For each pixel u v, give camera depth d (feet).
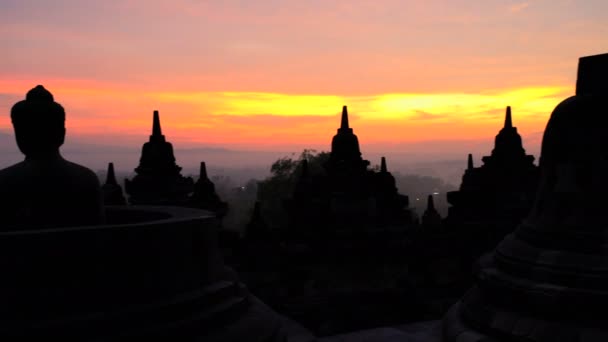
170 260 18.33
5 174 19.11
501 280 25.68
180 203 40.47
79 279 16.10
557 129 26.03
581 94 25.29
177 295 18.42
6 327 15.14
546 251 24.62
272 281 39.06
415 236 42.06
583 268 22.85
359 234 38.88
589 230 23.89
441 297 42.24
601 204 23.90
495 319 25.00
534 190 45.11
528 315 24.00
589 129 24.50
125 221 27.04
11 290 15.33
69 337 15.49
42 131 19.88
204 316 18.25
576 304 22.34
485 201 46.37
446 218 48.52
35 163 19.69
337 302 38.32
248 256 39.86
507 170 45.73
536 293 23.38
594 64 24.50
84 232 16.22
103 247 16.52
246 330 19.42
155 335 16.66
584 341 21.53
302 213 40.52
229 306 19.58
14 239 15.37
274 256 39.68
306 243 39.04
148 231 17.57
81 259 16.15
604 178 23.90
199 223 20.04
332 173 40.68
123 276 16.92
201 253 20.04
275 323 21.49
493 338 24.85
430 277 42.52
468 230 45.09
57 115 20.30
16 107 19.85
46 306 15.62
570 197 24.82
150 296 17.52
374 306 39.19
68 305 15.88
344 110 41.88
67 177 19.81
